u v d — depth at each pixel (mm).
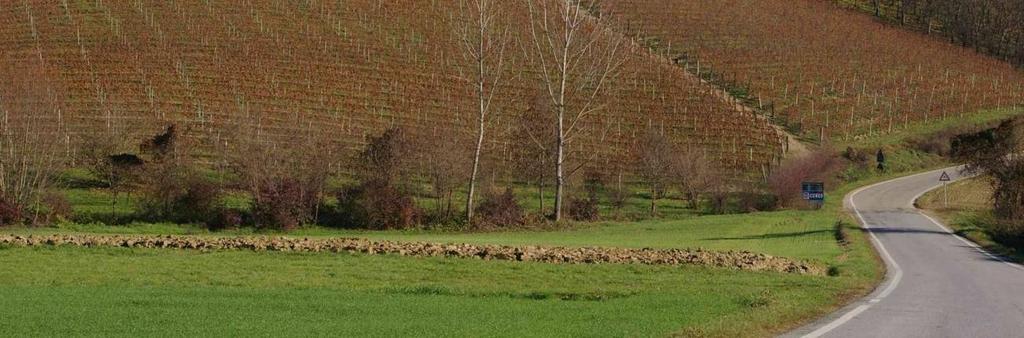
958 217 67125
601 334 15711
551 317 18328
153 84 95000
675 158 76438
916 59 144250
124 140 75500
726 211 75750
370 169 64688
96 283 26734
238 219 56938
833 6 185375
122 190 64188
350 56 111312
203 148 78188
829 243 46906
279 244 37469
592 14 132125
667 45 136625
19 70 95188
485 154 80188
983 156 72000
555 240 48156
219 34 114438
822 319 18703
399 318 18203
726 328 16531
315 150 65188
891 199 83188
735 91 119938
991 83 138000
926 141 111250
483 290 25188
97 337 15867
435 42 119625
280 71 103125
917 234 53062
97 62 101312
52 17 117500
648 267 32062
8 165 61219
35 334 16250
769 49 138000
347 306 20281
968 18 180125
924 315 19312
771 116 111125
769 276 29781
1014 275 30125
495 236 53031
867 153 104688
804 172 83938
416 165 66188
